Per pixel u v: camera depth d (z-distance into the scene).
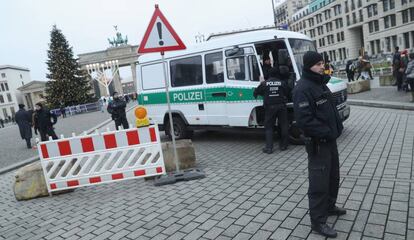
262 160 7.04
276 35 7.94
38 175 6.40
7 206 6.18
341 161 6.23
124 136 6.34
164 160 6.90
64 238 4.44
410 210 4.05
